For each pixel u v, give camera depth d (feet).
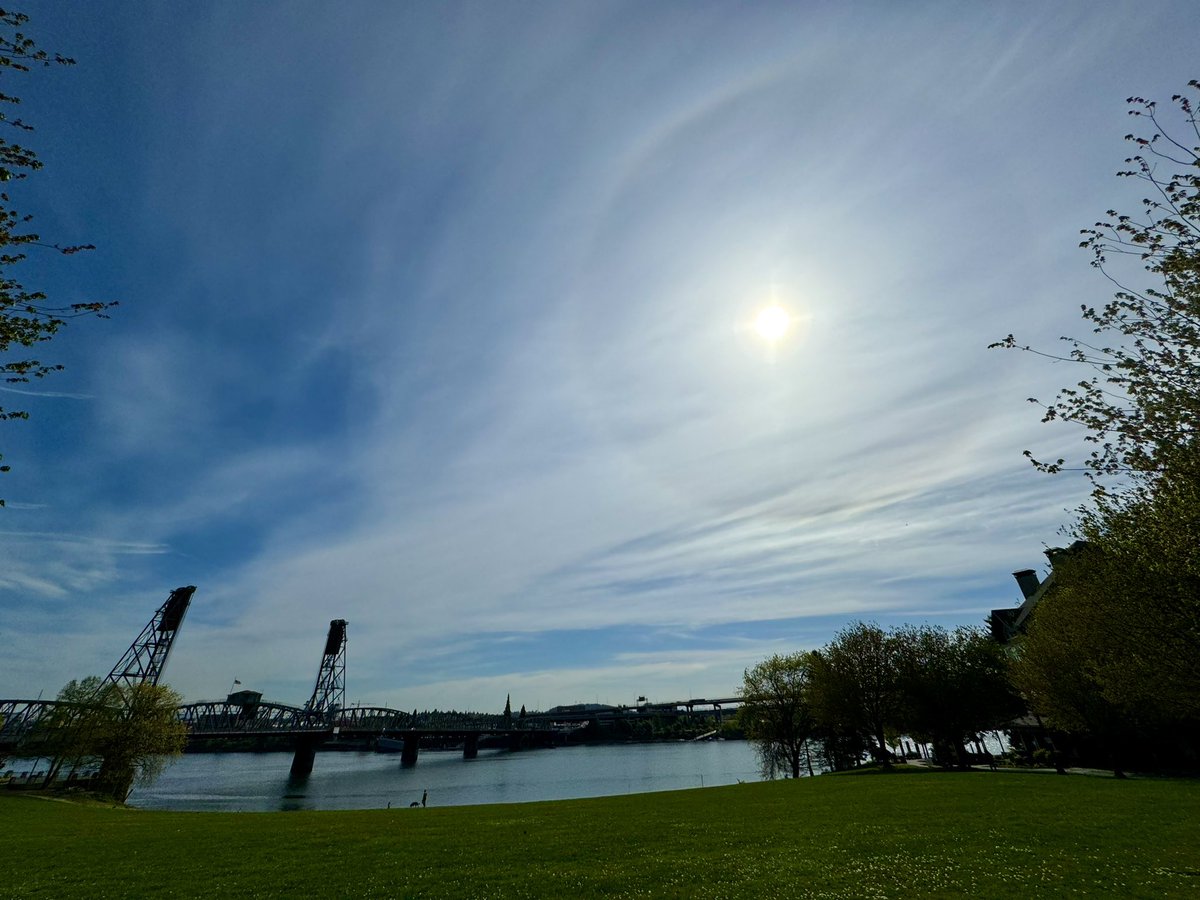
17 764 414.41
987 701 216.95
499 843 88.79
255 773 629.10
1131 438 54.03
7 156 35.96
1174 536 60.29
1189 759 168.66
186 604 528.63
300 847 88.89
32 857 84.23
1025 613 267.59
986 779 160.35
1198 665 76.89
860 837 82.53
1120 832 77.36
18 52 35.68
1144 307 49.55
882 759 229.25
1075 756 214.48
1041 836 77.10
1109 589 92.89
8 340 37.86
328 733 622.95
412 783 445.78
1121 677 101.14
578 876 66.54
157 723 286.66
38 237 37.86
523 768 581.94
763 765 358.64
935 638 235.61
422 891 62.08
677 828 98.17
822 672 244.83
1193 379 49.39
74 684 283.38
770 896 55.88
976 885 56.49
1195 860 61.41
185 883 67.21
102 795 273.95
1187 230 45.42
